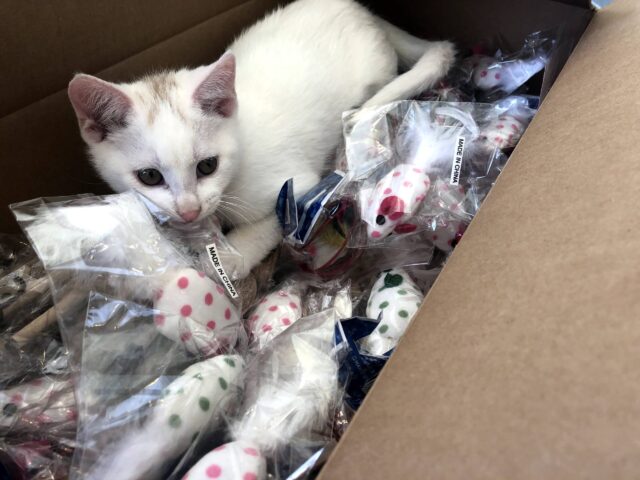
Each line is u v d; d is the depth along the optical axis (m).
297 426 0.19
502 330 0.14
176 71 0.29
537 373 0.12
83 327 0.21
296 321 0.24
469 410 0.12
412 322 0.16
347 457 0.13
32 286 0.25
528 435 0.11
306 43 0.32
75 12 0.25
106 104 0.24
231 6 0.33
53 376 0.23
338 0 0.35
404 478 0.12
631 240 0.13
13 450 0.20
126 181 0.26
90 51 0.26
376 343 0.24
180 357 0.21
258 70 0.31
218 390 0.20
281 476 0.19
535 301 0.14
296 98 0.31
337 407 0.21
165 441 0.18
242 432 0.19
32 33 0.24
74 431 0.21
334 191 0.27
